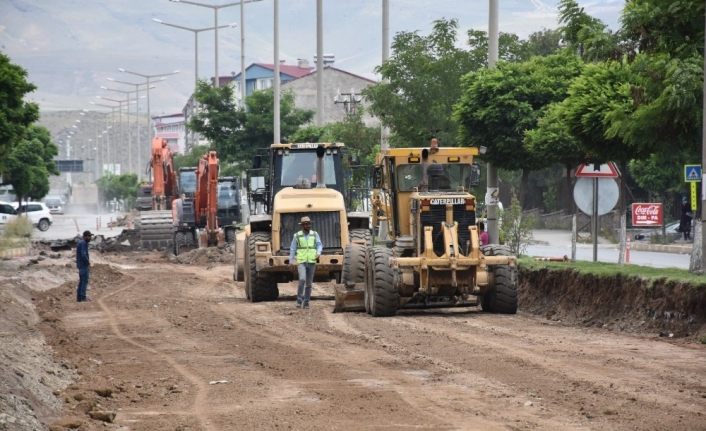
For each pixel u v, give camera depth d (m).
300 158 83.44
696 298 50.78
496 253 62.97
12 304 67.00
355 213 81.00
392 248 65.69
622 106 59.41
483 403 34.75
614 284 57.47
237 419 33.25
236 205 149.88
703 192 55.56
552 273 64.19
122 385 39.88
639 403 34.06
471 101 78.44
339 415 33.41
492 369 41.28
